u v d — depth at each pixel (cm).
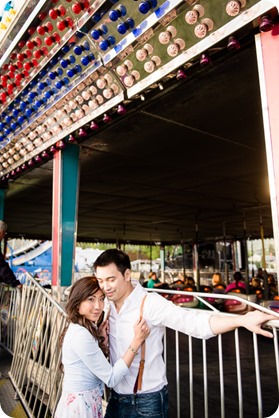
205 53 208
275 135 162
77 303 156
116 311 160
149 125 378
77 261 2700
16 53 332
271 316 134
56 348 259
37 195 750
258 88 294
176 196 798
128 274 157
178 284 1012
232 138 421
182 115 351
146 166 549
